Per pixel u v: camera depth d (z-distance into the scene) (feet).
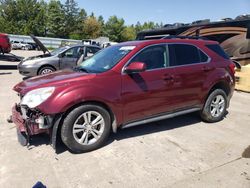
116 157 13.33
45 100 12.53
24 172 11.85
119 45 16.89
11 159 12.89
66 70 16.25
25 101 12.93
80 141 13.44
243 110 22.68
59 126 13.25
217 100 18.71
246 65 31.55
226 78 18.63
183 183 11.19
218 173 11.97
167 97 15.88
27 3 241.14
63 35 269.64
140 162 12.89
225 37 33.68
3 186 10.85
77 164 12.61
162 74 15.53
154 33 40.98
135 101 14.67
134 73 14.58
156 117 15.83
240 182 11.30
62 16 266.16
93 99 13.28
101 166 12.48
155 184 11.14
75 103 12.86
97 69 14.78
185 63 16.78
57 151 13.79
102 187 10.93
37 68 34.73
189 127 17.75
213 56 18.35
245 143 15.33
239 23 32.14
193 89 17.03
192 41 17.67
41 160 12.87
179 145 14.85
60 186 10.96
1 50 57.31
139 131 16.76
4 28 228.84
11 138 15.23
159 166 12.54
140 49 15.17
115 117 14.25
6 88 29.35
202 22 37.42
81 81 13.25
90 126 13.62
